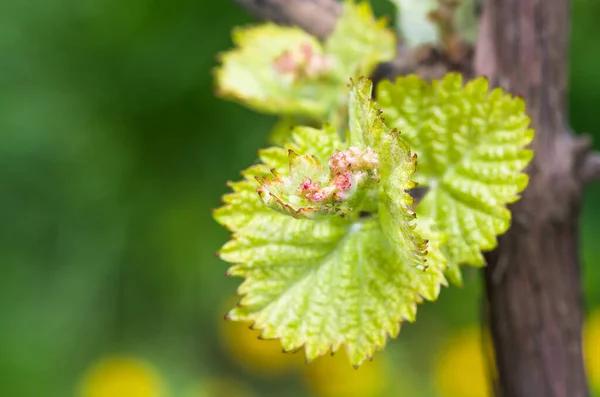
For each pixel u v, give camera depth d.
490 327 0.31
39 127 0.71
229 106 0.69
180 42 0.69
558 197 0.30
